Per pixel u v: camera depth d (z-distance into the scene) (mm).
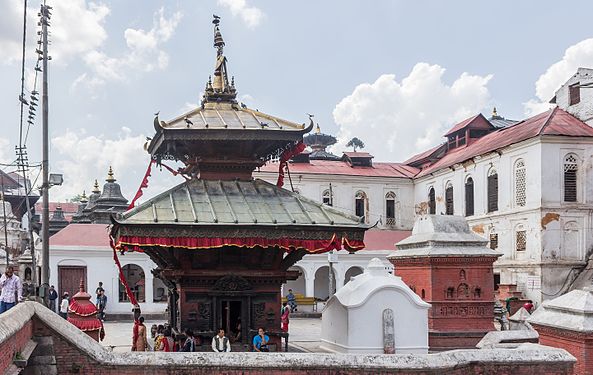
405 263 26281
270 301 18000
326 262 45094
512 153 43875
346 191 58188
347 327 19516
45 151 26672
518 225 43188
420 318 20000
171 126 18000
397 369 11875
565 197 41188
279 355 11852
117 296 38000
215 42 20750
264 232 16297
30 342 11234
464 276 24562
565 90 46938
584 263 40656
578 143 41250
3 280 18844
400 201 59719
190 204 17078
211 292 17547
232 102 20281
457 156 53062
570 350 13242
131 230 15570
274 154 19719
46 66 27172
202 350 17344
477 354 12375
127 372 11531
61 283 37562
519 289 42281
